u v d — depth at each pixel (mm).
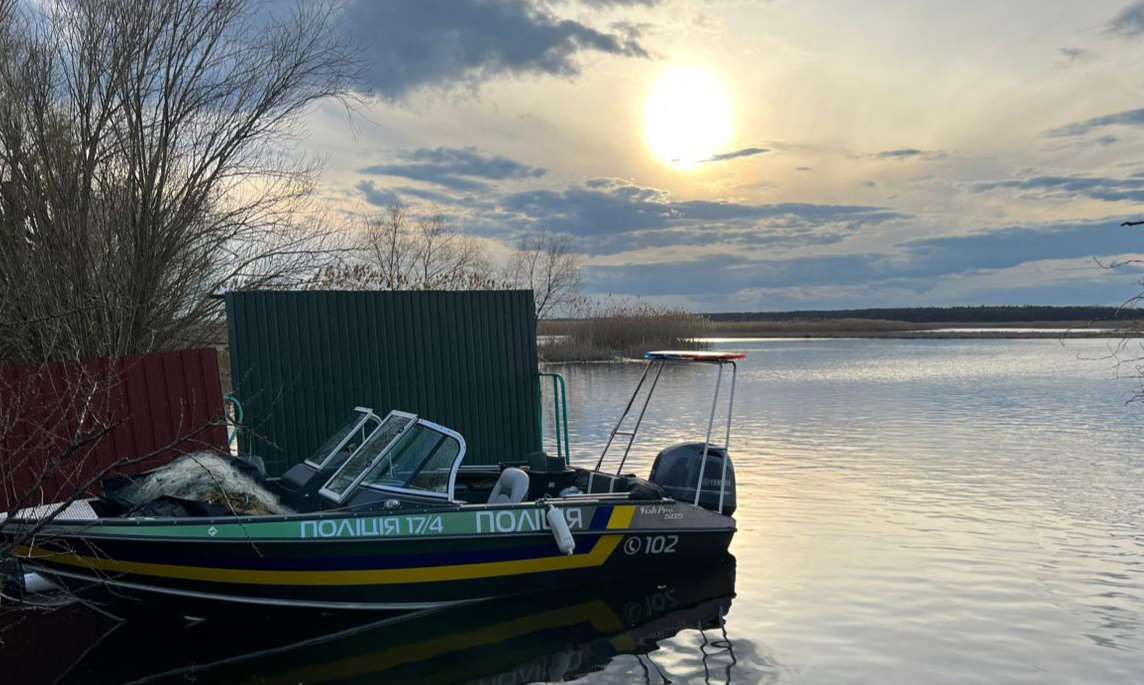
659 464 9797
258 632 7551
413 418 8438
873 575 8812
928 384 32125
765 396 28078
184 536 7023
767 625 7461
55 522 6734
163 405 10086
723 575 8898
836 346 70062
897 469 14875
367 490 8047
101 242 11391
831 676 6348
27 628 7605
